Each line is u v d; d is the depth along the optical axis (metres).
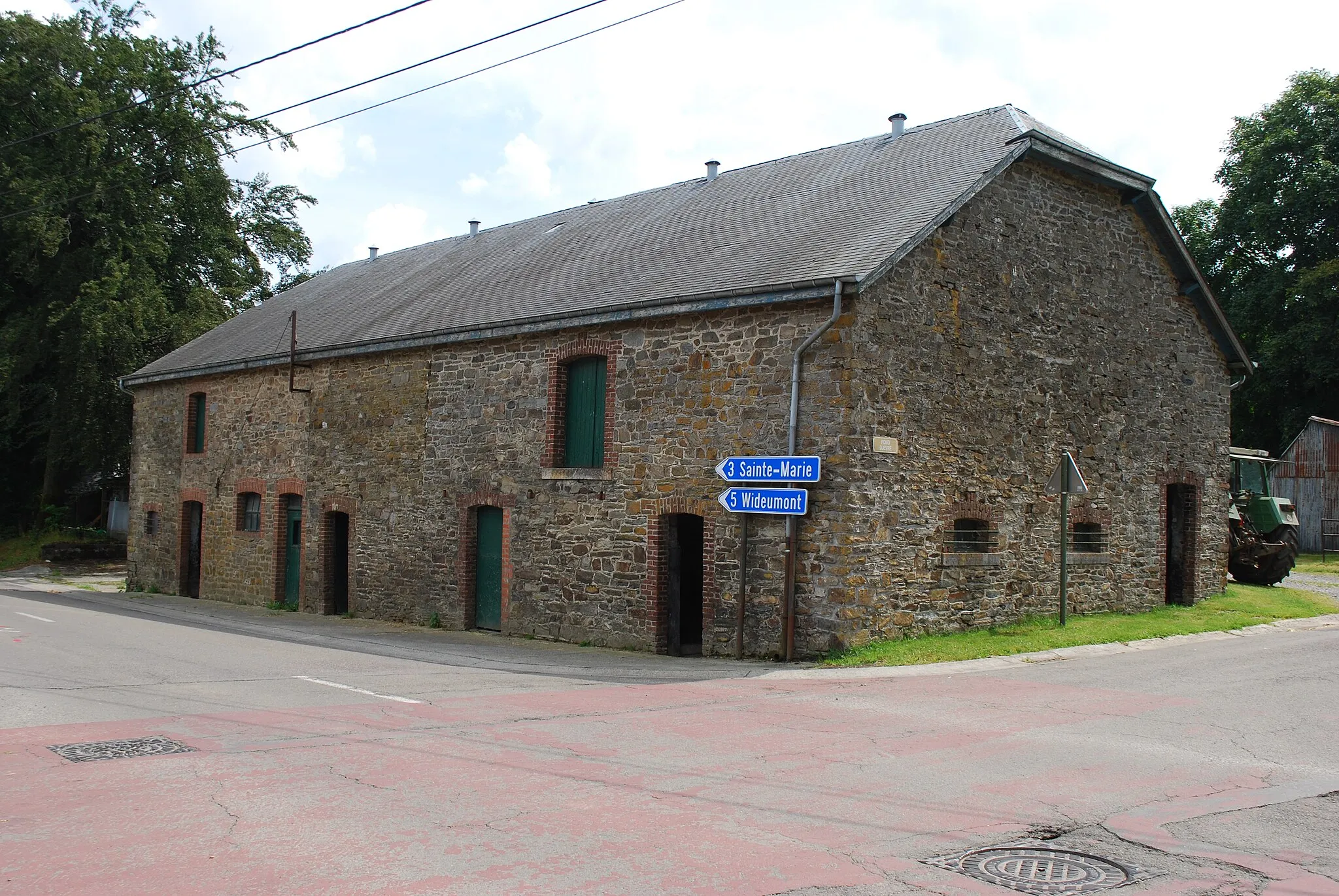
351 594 18.86
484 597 16.56
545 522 15.43
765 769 6.86
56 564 32.28
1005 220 14.50
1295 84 37.53
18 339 32.22
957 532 13.69
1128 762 7.21
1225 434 18.66
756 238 14.86
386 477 18.30
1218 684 10.56
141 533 25.64
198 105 35.41
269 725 8.06
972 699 9.66
